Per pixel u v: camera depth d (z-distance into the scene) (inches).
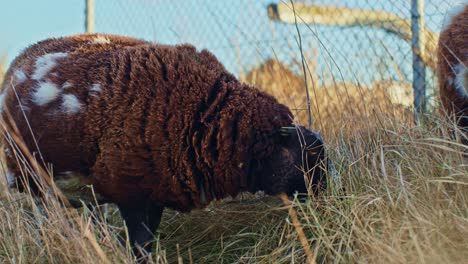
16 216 115.8
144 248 116.6
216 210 135.6
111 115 111.1
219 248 127.0
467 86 131.8
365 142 135.9
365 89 159.0
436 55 157.9
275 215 127.7
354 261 98.7
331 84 172.1
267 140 112.3
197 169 112.8
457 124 131.9
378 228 104.5
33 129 117.0
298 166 113.0
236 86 116.6
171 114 111.1
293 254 103.8
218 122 111.7
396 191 112.9
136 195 113.7
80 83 115.2
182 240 132.7
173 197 113.8
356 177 124.0
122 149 110.2
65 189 119.4
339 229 105.4
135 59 115.3
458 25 138.7
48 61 122.5
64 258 104.7
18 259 105.8
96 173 113.0
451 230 98.0
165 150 110.3
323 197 115.2
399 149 128.5
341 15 185.5
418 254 90.7
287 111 116.9
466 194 107.0
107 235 102.0
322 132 143.6
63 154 114.8
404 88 161.6
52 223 107.6
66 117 113.5
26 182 112.9
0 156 126.3
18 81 123.8
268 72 199.2
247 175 114.1
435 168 118.2
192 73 114.7
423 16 170.2
